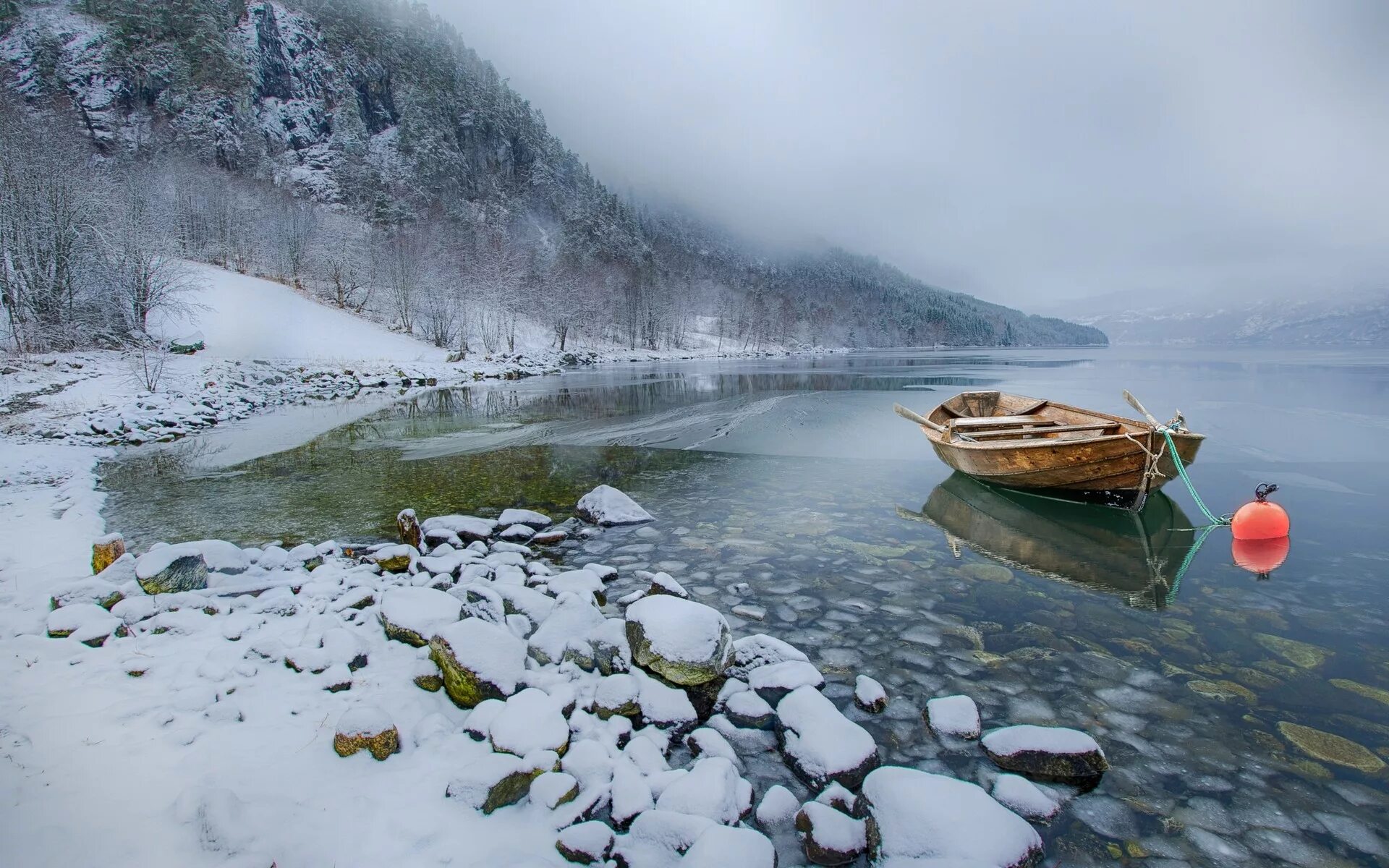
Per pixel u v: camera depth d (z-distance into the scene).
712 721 3.67
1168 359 56.38
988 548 7.11
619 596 5.64
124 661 3.99
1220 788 3.24
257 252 50.53
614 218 105.12
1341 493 9.57
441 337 45.19
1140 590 5.95
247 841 2.36
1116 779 3.30
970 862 2.44
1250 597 5.78
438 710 3.57
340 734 3.07
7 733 3.13
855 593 5.82
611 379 35.75
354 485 10.30
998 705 4.01
